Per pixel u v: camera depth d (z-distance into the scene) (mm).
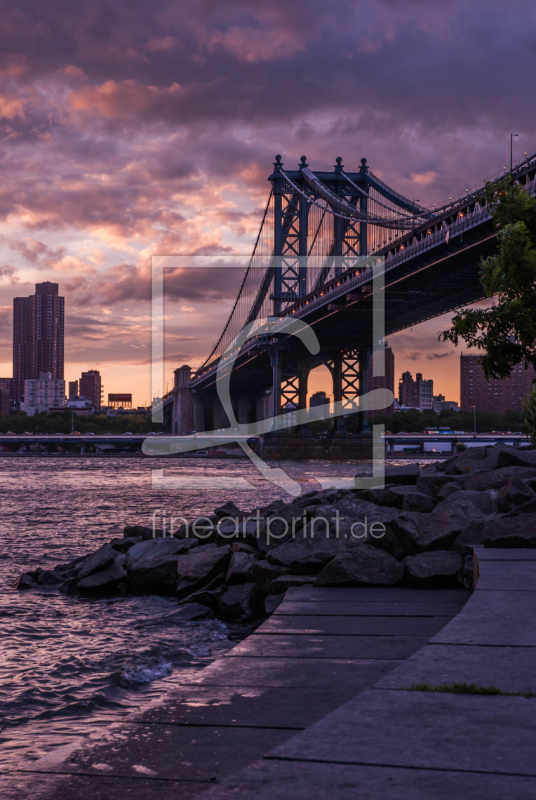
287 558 15188
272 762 3914
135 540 21781
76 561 22562
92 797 5031
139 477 110812
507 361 17625
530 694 4984
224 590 15812
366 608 11258
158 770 5391
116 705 10273
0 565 25703
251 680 7766
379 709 4746
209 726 6324
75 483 95750
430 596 12094
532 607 7672
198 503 57094
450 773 3713
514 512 13461
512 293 17266
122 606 16812
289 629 10047
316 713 6637
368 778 3678
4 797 5168
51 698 10641
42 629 14984
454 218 80938
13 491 78250
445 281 97125
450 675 5484
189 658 12492
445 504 15055
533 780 3615
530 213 17312
